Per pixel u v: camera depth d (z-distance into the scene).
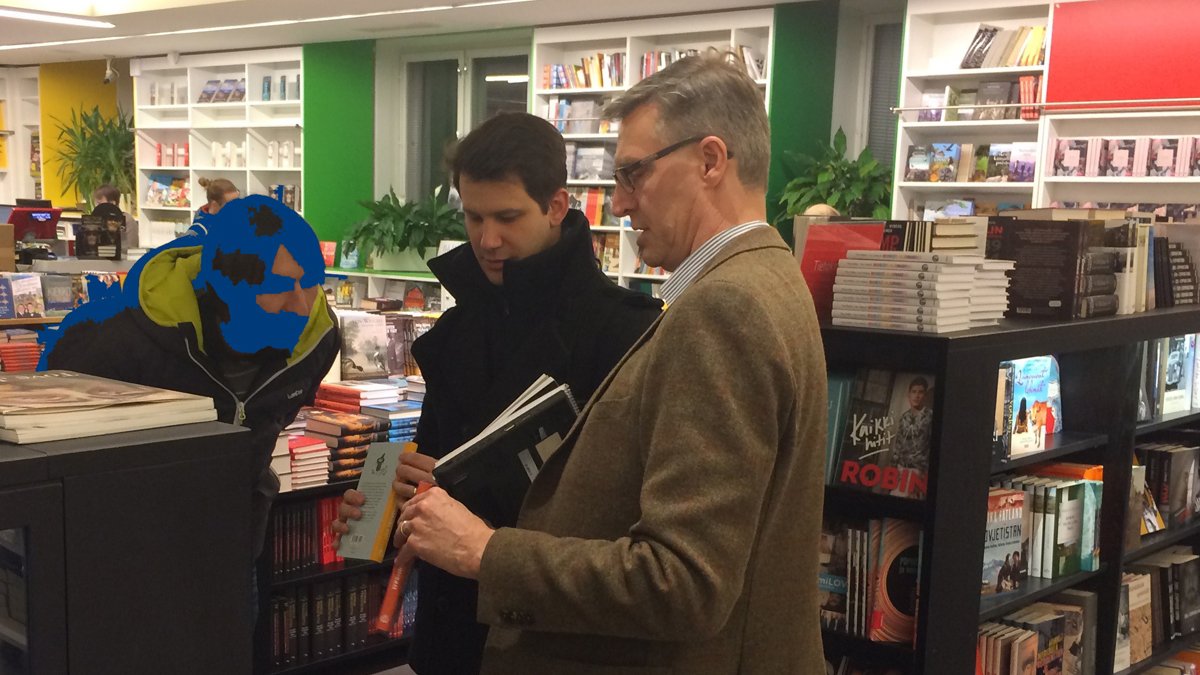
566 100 8.85
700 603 1.20
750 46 7.80
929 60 7.07
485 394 1.89
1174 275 3.22
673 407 1.25
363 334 3.78
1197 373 3.35
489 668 1.43
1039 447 2.59
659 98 1.41
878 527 2.21
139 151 12.04
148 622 1.26
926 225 2.25
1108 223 2.79
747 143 1.41
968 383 2.10
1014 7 6.50
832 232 2.34
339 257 10.53
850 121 8.12
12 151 13.95
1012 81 6.71
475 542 1.33
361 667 3.61
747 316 1.25
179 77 11.78
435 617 1.86
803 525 1.37
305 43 10.16
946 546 2.10
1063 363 2.83
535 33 8.78
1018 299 2.60
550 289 1.84
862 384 2.24
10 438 1.20
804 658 1.39
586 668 1.35
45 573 1.17
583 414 1.43
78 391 1.37
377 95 10.70
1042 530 2.63
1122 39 5.95
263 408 1.91
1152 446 3.31
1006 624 2.60
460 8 8.20
